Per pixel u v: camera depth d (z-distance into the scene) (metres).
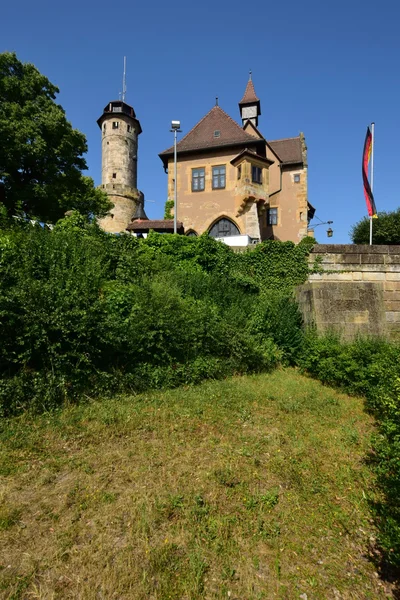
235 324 9.34
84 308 6.23
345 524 3.27
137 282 9.32
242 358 8.43
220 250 13.99
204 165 28.44
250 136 27.81
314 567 2.78
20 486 3.53
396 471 3.60
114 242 11.64
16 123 21.50
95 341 6.24
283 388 7.42
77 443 4.48
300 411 6.11
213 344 8.16
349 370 7.36
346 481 3.98
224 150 28.12
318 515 3.38
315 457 4.50
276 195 31.98
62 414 5.24
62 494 3.44
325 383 8.09
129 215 43.97
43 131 23.08
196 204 28.27
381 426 4.96
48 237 8.97
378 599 2.51
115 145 44.69
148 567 2.63
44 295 5.84
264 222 31.52
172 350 7.42
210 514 3.27
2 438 4.40
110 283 8.40
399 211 30.08
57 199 23.34
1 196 22.08
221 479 3.79
